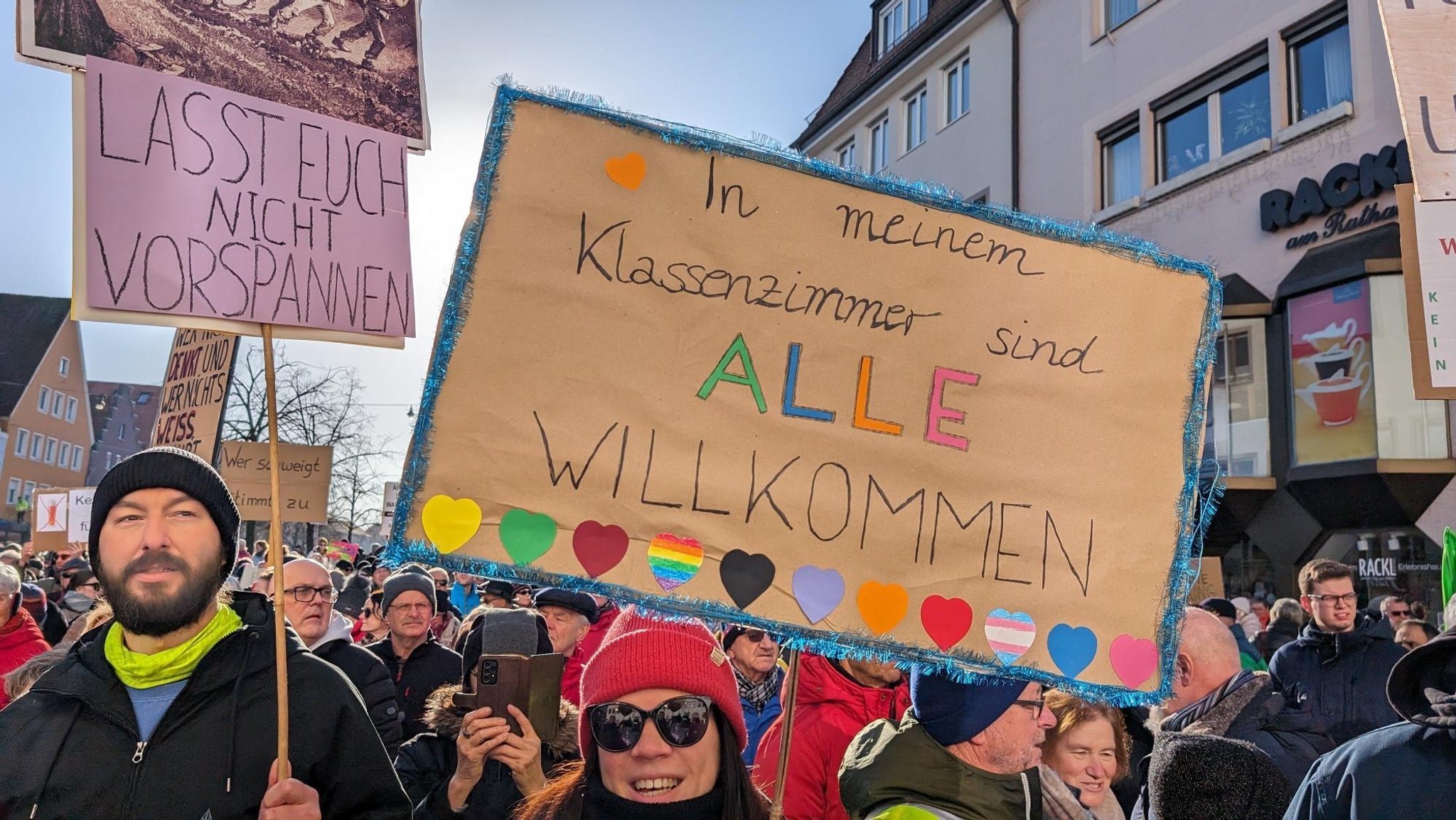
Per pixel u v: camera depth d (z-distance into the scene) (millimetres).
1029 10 17234
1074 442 2438
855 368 2285
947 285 2375
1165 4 14531
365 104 2301
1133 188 15109
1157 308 2543
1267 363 12625
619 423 2105
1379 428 11211
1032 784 2270
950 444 2330
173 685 2057
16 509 46688
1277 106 12750
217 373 4898
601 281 2139
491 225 2096
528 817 2197
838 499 2223
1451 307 2555
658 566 2074
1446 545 6047
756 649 3756
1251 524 12727
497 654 2777
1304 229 12312
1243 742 2209
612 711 2047
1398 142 11211
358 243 2240
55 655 2797
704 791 2066
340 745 2148
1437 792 1954
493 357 2059
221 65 2158
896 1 21969
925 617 2234
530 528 2016
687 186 2217
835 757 2918
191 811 1956
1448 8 2611
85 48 2039
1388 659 4539
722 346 2199
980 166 18156
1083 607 2369
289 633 2236
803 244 2279
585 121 2166
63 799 1929
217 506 2102
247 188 2133
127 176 2016
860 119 22328
